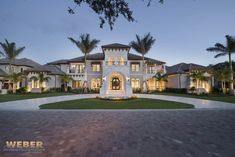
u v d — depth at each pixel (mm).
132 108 18625
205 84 39062
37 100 25188
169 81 45094
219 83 43875
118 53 39812
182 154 5801
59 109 17578
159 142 7094
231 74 38094
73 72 45812
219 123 10977
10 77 40344
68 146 6602
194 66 41281
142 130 9133
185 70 40594
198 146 6605
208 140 7375
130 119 12406
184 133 8523
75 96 30734
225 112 16000
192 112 16031
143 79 43875
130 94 32375
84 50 40469
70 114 14703
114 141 7219
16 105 20141
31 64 52344
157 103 22484
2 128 9578
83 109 17750
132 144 6832
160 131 8914
